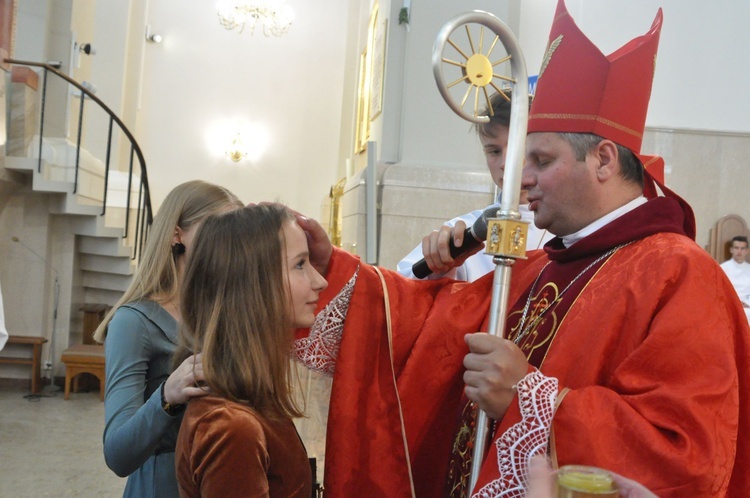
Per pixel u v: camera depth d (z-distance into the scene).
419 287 1.62
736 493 1.20
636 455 1.05
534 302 1.49
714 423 1.06
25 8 7.40
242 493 1.14
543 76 1.38
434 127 5.91
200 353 1.27
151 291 1.74
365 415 1.52
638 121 1.37
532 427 1.10
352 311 1.57
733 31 6.33
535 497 0.68
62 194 7.42
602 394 1.12
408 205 5.68
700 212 6.35
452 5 5.93
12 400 6.84
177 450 1.24
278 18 10.46
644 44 1.38
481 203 5.75
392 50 6.15
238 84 10.70
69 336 7.71
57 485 4.61
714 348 1.12
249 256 1.26
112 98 9.57
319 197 10.80
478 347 1.17
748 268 6.11
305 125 10.82
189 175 10.52
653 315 1.18
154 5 10.50
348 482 1.48
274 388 1.26
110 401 1.58
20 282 7.50
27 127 7.26
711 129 6.34
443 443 1.53
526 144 1.39
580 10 6.15
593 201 1.36
